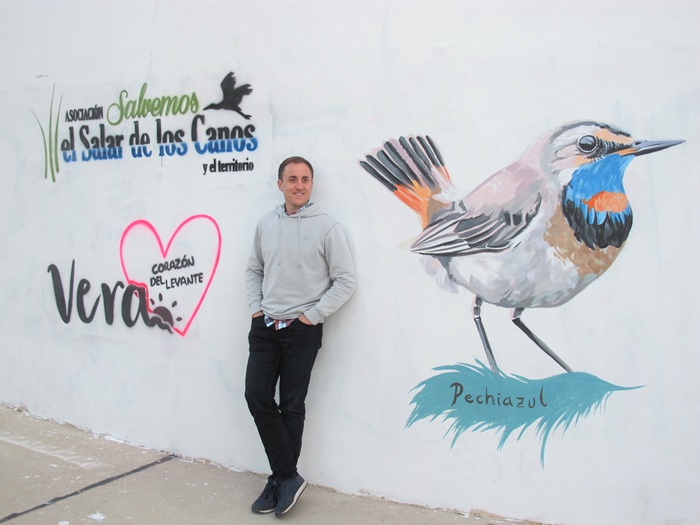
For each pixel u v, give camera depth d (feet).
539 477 11.01
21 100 15.21
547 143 10.68
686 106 10.09
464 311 11.25
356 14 11.61
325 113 11.91
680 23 10.06
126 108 13.85
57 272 14.94
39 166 15.07
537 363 10.92
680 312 10.24
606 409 10.63
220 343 13.10
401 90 11.38
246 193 12.69
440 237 11.29
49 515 11.07
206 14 12.87
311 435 12.30
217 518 11.15
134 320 13.97
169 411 13.67
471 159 11.06
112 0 13.91
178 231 13.39
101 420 14.52
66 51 14.57
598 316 10.61
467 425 11.32
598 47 10.39
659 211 10.27
